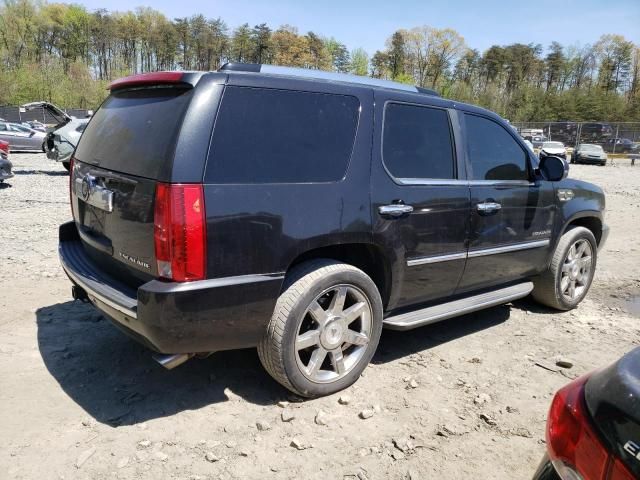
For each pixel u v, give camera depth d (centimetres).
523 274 467
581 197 513
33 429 292
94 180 329
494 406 337
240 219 282
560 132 4503
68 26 10038
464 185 392
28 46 8556
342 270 323
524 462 284
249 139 291
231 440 290
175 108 284
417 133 372
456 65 11125
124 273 312
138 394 332
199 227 269
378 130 346
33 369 358
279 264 297
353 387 351
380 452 286
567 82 11419
